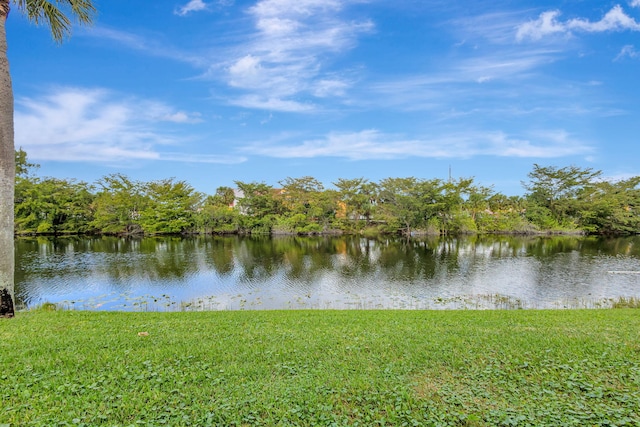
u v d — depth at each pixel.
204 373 5.00
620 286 20.11
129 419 3.83
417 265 26.88
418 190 54.62
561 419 3.88
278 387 4.64
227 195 72.75
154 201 54.88
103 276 22.38
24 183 49.31
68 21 9.52
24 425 3.63
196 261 28.50
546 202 60.50
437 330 7.85
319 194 58.78
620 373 5.02
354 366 5.42
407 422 3.90
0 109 8.02
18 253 32.16
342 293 18.56
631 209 58.03
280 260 29.39
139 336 6.85
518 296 17.98
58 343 6.18
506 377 5.00
